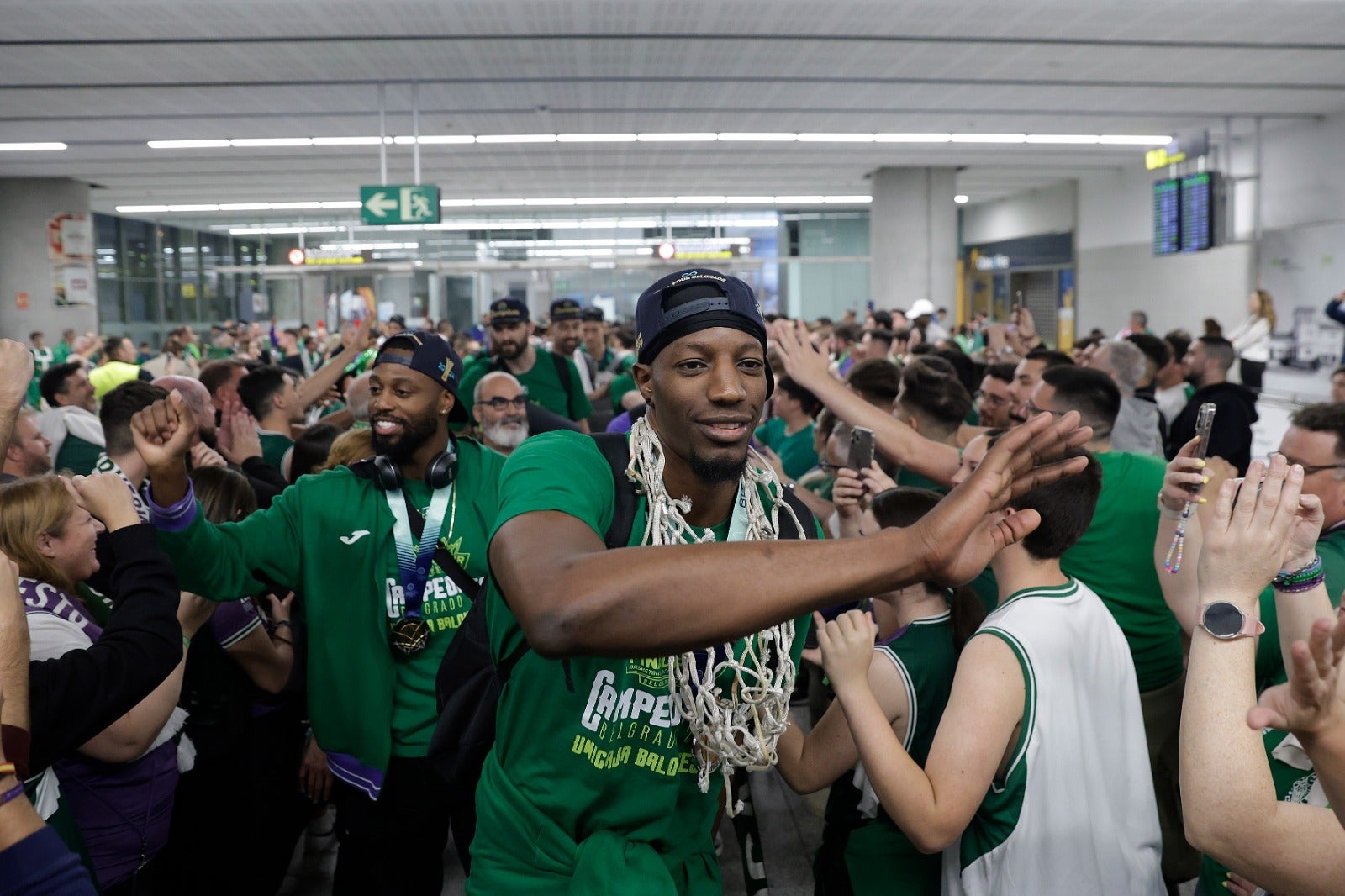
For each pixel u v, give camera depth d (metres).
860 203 25.53
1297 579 1.75
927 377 4.16
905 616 2.32
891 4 9.09
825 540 0.89
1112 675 2.01
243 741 3.05
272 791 3.14
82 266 20.27
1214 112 14.46
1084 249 22.62
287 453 4.41
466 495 2.69
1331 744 1.20
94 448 5.44
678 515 1.40
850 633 1.92
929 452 3.02
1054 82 12.27
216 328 17.42
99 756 2.22
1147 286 19.95
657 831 1.57
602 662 1.50
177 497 2.19
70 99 12.58
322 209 25.23
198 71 11.12
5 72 11.14
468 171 19.17
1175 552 2.23
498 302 6.22
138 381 3.54
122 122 14.03
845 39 10.19
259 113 13.57
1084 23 9.70
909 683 2.16
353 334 5.67
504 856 1.57
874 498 2.55
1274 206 15.91
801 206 26.47
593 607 0.85
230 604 2.83
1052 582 2.02
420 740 2.62
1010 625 1.94
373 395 2.60
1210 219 14.91
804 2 9.02
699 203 25.42
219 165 18.09
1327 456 2.38
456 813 2.64
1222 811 1.35
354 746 2.61
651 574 0.85
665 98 12.90
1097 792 1.92
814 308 27.31
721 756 1.47
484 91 12.37
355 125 14.50
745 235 27.44
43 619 2.06
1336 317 8.13
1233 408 5.88
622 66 11.19
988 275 28.27
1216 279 17.41
